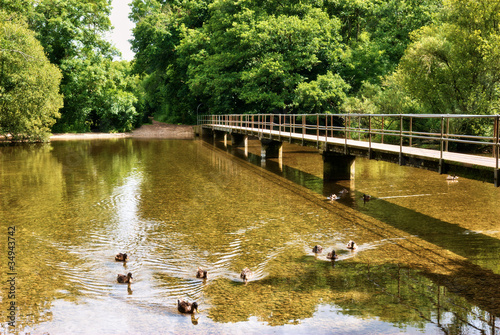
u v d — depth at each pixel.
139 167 21.58
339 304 6.39
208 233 10.09
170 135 49.12
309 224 10.77
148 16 55.16
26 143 36.75
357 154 13.80
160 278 7.47
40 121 34.81
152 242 9.45
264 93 38.78
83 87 46.56
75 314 6.22
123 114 51.72
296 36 38.69
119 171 20.25
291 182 16.94
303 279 7.33
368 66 41.34
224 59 43.44
